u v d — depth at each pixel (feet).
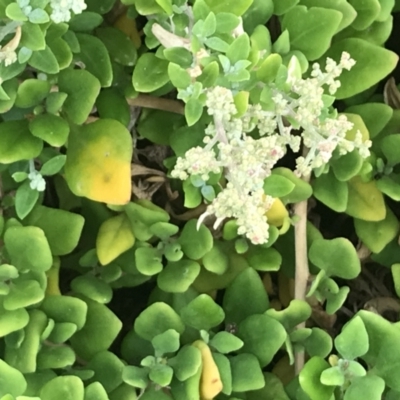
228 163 0.64
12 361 0.70
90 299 0.76
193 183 0.73
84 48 0.73
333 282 0.79
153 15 0.71
